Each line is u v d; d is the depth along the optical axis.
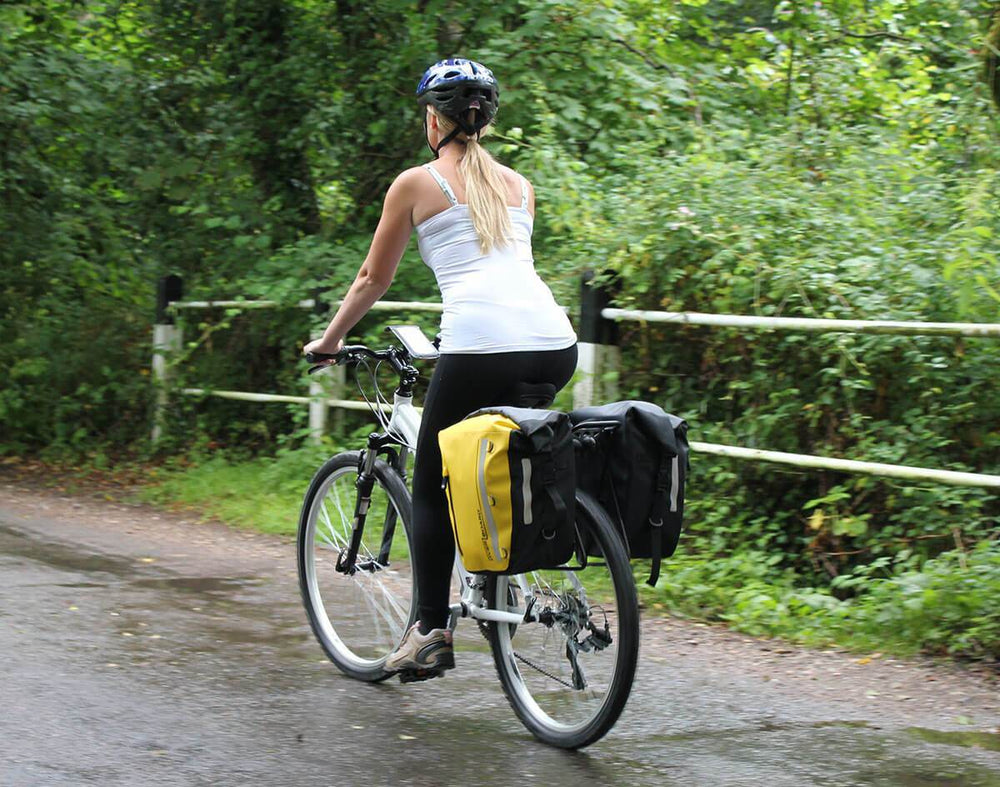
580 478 3.46
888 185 7.12
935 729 3.77
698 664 4.54
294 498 7.95
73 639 4.53
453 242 3.56
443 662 3.77
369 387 8.38
